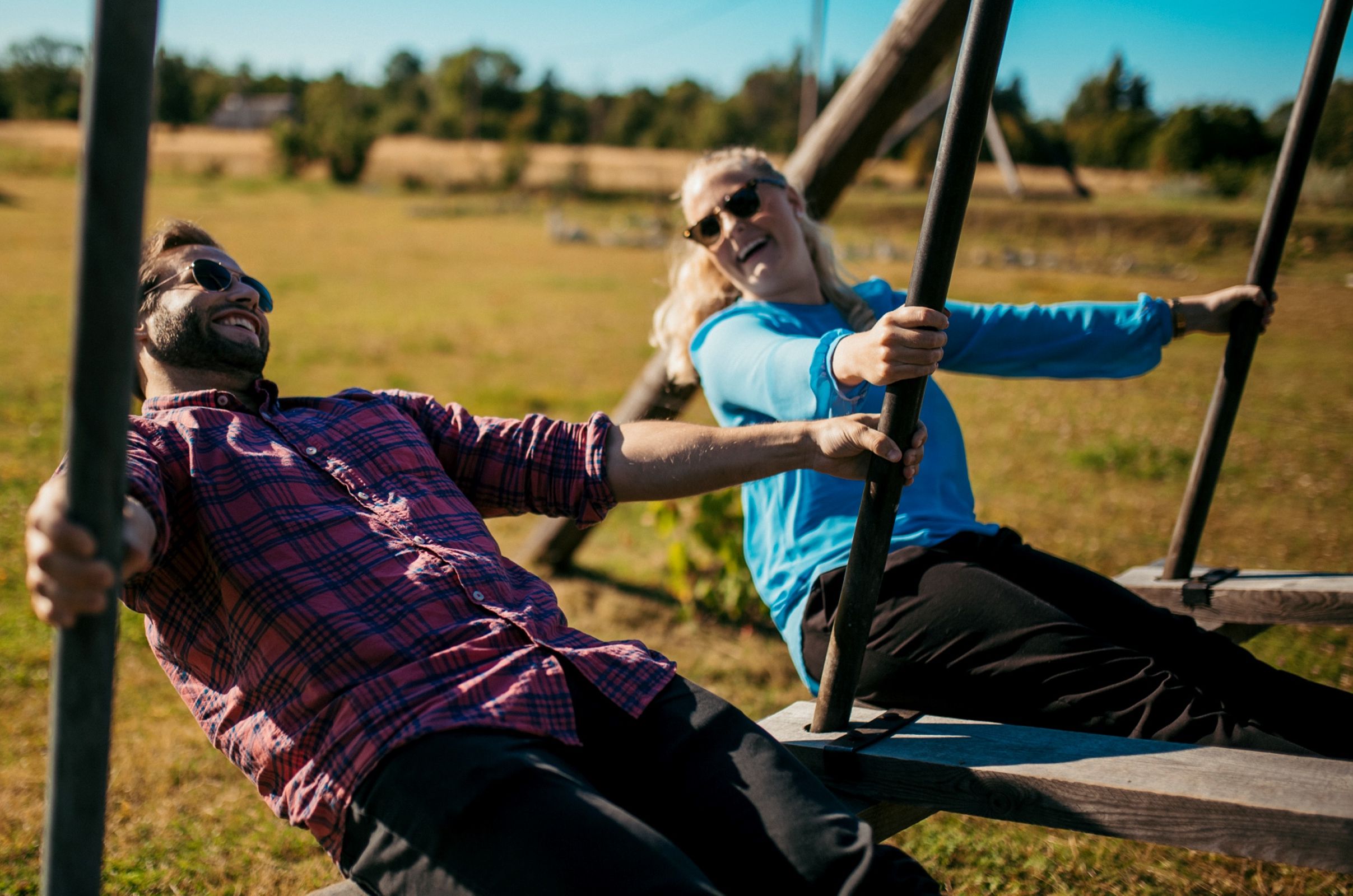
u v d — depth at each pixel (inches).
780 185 93.0
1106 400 369.7
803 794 54.5
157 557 53.9
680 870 47.6
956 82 55.5
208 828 110.4
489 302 619.8
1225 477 266.7
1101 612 78.1
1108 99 1894.7
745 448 67.9
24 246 757.3
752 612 180.9
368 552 59.7
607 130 3102.9
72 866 41.6
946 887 100.9
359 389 73.3
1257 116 1541.6
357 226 1230.3
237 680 58.0
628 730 59.6
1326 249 835.4
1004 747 64.2
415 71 4335.6
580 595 189.5
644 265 889.5
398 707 53.5
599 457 71.6
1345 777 57.1
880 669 74.8
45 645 155.9
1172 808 55.3
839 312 95.3
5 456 255.0
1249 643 159.0
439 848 49.7
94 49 37.5
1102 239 1119.0
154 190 1635.1
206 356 69.0
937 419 87.9
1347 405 360.2
